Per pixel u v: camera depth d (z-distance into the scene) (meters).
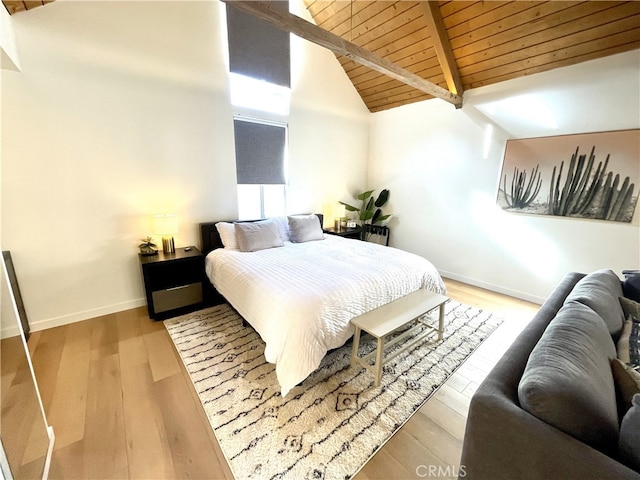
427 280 2.74
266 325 1.94
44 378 1.96
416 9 3.08
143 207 2.99
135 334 2.54
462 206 3.92
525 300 3.42
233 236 3.28
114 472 1.35
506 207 3.49
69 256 2.65
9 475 1.07
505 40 2.91
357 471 1.36
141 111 2.85
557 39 2.69
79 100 2.52
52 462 1.38
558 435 0.83
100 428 1.57
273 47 3.62
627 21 2.34
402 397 1.83
